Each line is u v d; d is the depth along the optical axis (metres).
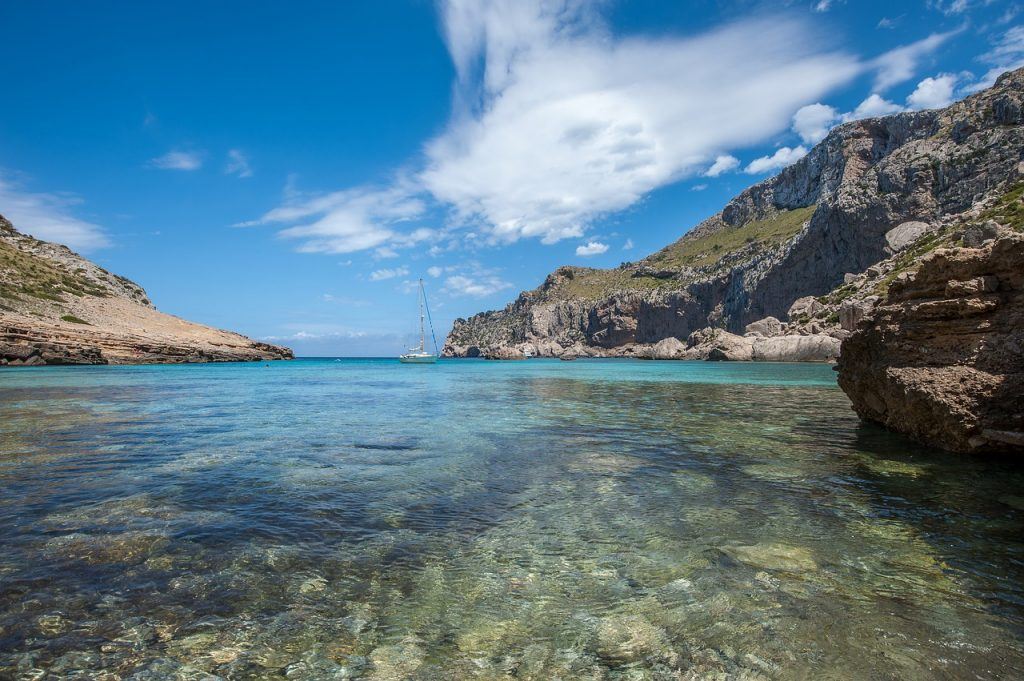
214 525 6.86
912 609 4.78
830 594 5.06
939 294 11.49
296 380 44.88
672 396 26.45
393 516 7.32
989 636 4.33
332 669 3.92
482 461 10.82
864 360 13.97
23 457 11.09
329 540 6.41
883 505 7.72
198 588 5.11
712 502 7.95
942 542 6.33
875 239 100.62
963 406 10.23
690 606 4.85
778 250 129.25
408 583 5.31
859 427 14.96
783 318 121.00
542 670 3.92
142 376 47.66
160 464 10.48
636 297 179.00
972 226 64.88
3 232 115.12
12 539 6.27
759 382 37.53
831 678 3.80
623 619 4.65
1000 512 7.37
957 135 100.00
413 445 12.65
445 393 30.08
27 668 3.83
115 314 96.94
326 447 12.38
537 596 5.06
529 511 7.56
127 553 5.90
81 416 18.14
